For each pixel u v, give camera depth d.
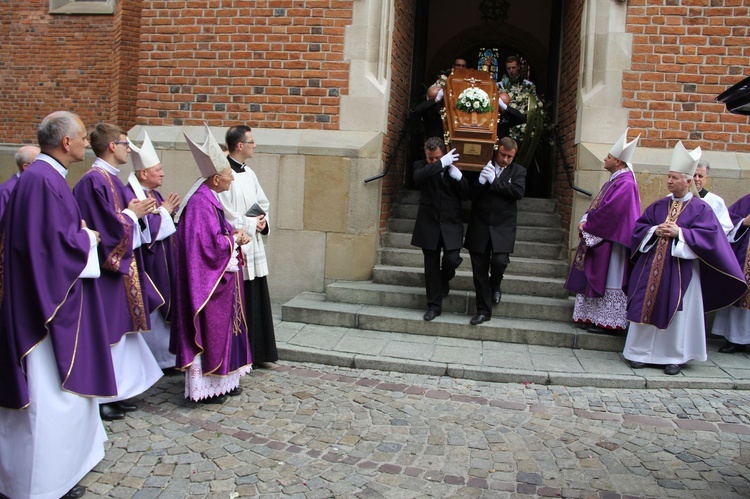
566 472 3.39
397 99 7.26
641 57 6.01
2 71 10.01
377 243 6.53
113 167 4.07
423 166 5.44
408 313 5.82
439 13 9.59
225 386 4.22
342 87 6.41
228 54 6.61
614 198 5.23
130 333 4.08
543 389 4.67
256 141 6.47
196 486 3.15
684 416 4.21
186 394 4.13
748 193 5.77
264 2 6.50
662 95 6.00
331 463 3.42
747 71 5.87
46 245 2.96
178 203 4.80
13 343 2.92
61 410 3.02
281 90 6.52
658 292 4.85
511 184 5.34
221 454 3.50
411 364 4.92
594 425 4.03
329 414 4.09
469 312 5.90
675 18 5.95
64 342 3.03
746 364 5.20
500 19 9.47
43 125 3.07
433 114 6.90
